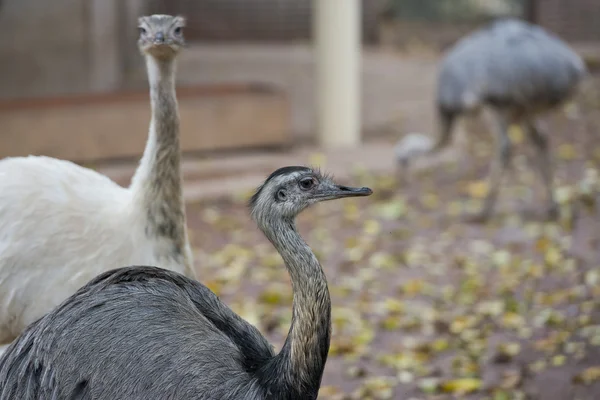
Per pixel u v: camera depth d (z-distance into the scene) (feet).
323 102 48.21
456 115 38.93
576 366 23.18
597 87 58.39
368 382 22.82
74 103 44.52
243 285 30.76
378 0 75.87
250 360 14.24
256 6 74.74
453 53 38.27
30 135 40.06
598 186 39.75
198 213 38.27
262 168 43.14
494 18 75.36
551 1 70.95
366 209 38.60
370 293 29.73
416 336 26.27
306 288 13.46
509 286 29.40
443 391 22.45
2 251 16.66
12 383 13.80
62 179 17.35
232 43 74.69
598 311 26.53
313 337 13.43
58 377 13.51
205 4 74.28
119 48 56.44
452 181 42.27
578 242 33.32
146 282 14.44
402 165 41.19
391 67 64.95
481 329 26.18
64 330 13.76
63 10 51.72
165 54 17.11
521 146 47.03
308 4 75.20
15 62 51.08
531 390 22.06
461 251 33.42
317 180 13.73
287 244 13.58
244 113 44.75
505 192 40.14
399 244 34.45
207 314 14.70
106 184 18.12
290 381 13.42
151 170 17.22
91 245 16.98
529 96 35.99
